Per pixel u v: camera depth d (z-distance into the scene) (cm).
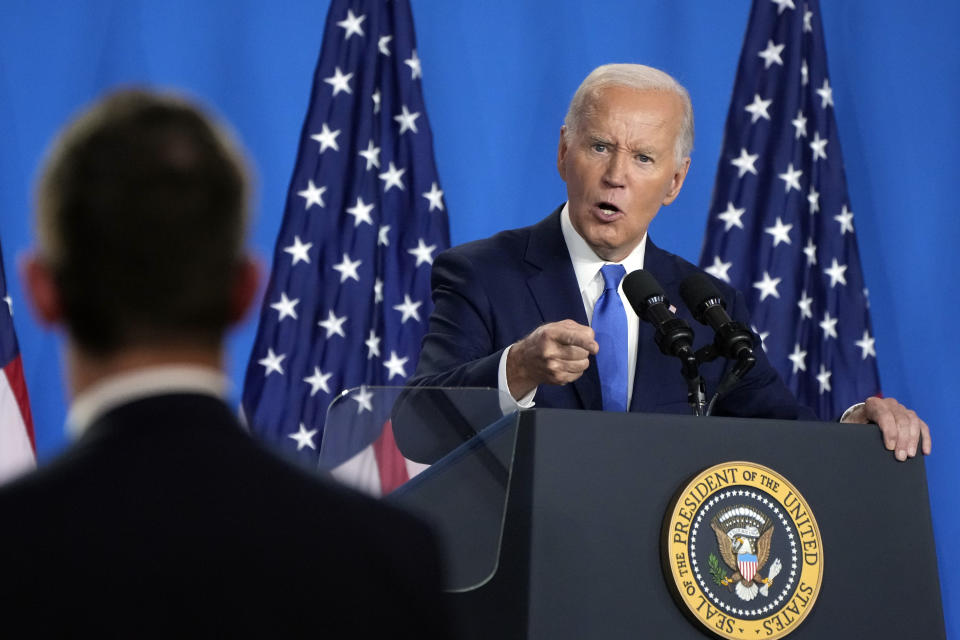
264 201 1691
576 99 1019
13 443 1486
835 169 1756
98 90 1658
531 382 719
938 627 670
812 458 657
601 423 603
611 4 1839
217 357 298
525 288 975
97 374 292
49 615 250
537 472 585
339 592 271
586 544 586
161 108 291
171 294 283
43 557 255
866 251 1855
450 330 946
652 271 1015
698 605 597
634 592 591
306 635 264
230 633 259
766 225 1720
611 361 935
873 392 1709
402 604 278
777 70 1762
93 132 286
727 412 962
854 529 658
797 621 620
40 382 1606
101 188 278
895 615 658
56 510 263
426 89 1769
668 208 1817
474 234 1762
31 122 1634
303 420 1585
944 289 1862
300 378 1592
